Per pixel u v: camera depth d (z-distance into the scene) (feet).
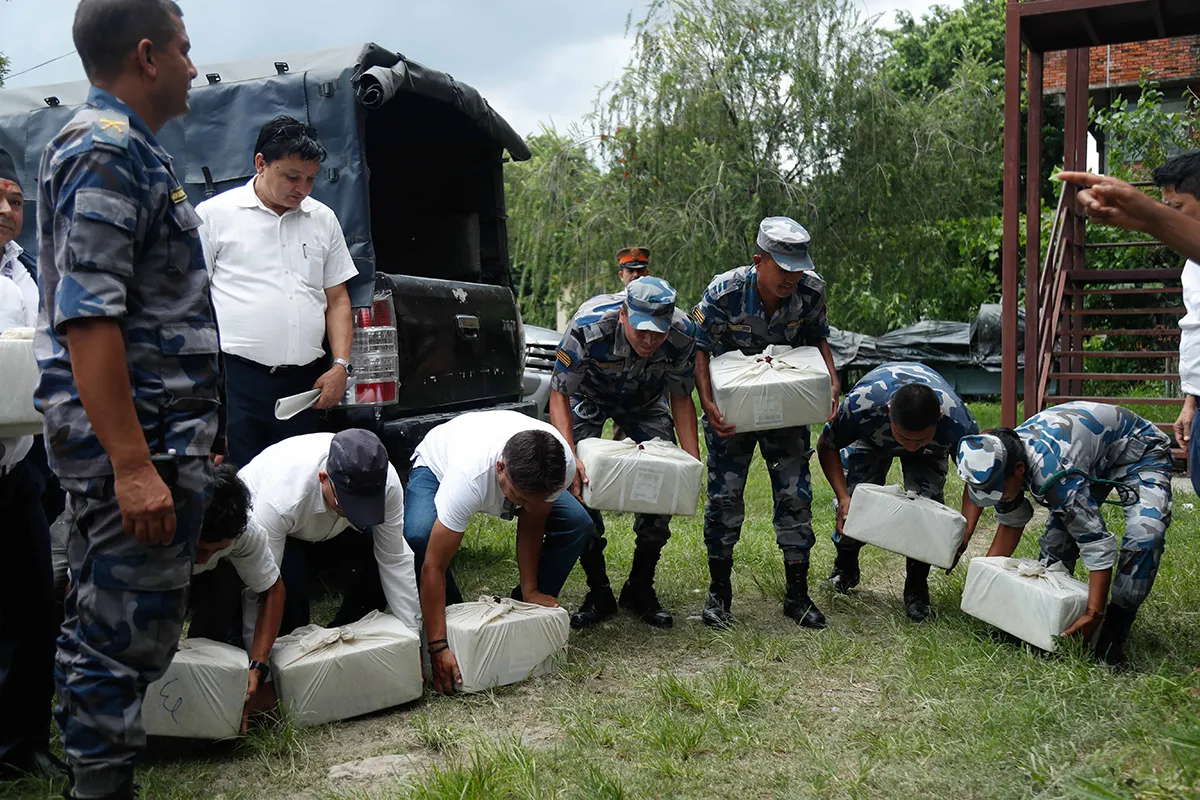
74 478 7.31
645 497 12.74
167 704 9.61
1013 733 9.78
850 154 47.80
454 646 11.57
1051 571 12.46
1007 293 23.56
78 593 7.52
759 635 13.53
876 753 9.61
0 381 7.99
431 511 12.49
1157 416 32.14
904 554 13.58
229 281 13.10
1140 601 11.83
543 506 12.51
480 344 17.69
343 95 14.23
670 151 47.19
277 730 10.34
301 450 11.21
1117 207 6.64
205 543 9.30
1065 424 12.29
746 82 47.42
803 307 14.08
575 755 9.73
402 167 20.15
